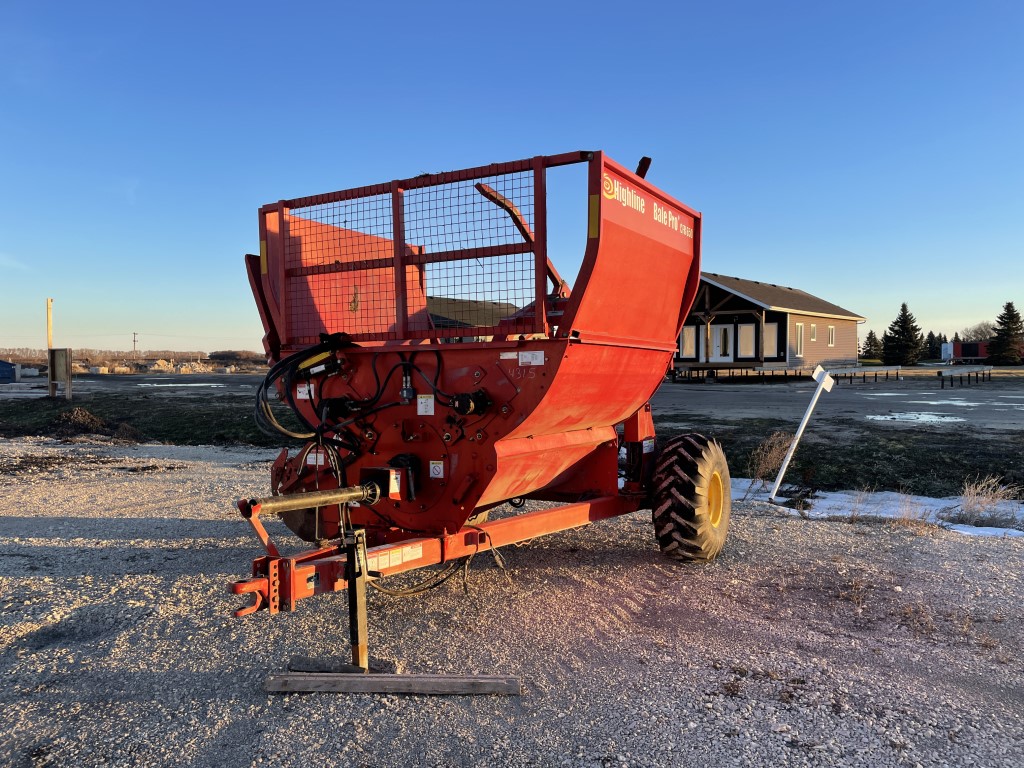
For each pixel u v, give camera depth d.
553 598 5.45
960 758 3.22
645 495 6.47
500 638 4.66
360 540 4.08
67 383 25.47
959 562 6.34
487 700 3.80
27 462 13.16
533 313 4.63
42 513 8.73
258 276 5.62
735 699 3.78
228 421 18.95
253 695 3.89
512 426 4.59
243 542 7.29
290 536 7.57
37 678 4.13
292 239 5.50
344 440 5.15
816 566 6.26
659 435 14.34
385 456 5.09
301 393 5.48
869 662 4.25
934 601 5.32
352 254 5.85
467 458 4.76
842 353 45.59
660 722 3.55
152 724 3.58
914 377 40.22
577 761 3.21
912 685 3.94
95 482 10.98
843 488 10.62
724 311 38.03
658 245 5.35
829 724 3.52
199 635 4.74
